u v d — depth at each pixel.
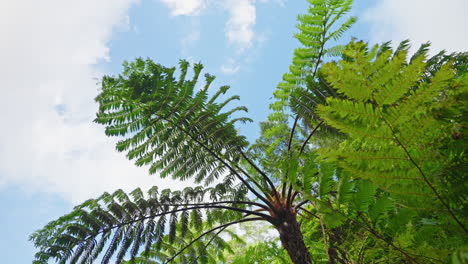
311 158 1.78
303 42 3.94
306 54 3.95
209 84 3.68
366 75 0.98
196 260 4.37
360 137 1.04
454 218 0.97
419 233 1.14
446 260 1.04
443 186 0.97
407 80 0.94
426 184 0.99
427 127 0.94
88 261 3.46
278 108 4.24
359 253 1.68
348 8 3.64
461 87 0.91
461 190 0.95
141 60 3.69
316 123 3.33
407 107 0.95
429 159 0.97
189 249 4.48
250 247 3.86
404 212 1.15
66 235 3.54
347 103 1.00
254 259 3.81
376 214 1.30
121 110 3.71
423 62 0.91
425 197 1.01
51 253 3.42
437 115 0.91
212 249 5.17
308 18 3.82
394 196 1.07
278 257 3.60
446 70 0.87
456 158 0.96
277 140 4.28
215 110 3.70
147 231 3.66
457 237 1.03
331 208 1.42
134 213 3.72
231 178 4.00
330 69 1.01
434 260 1.11
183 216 3.96
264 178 3.79
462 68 2.21
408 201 1.04
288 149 3.71
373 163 1.02
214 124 3.77
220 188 3.90
